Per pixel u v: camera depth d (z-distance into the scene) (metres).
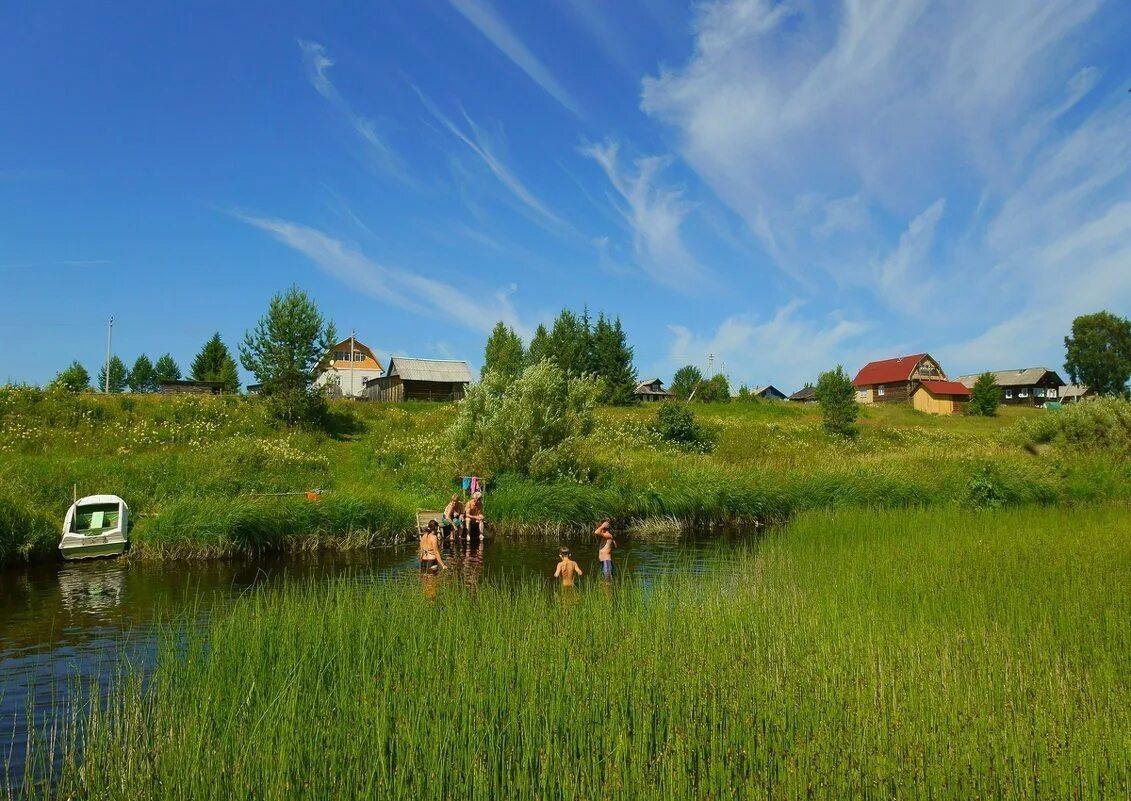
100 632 11.77
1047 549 14.65
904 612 10.05
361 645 8.47
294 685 7.05
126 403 38.28
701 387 72.44
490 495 25.39
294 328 39.41
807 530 20.27
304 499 23.02
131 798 5.38
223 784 5.42
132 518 21.64
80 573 17.61
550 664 7.66
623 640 8.53
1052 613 9.73
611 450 38.50
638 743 5.89
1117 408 35.44
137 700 7.38
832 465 32.12
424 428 41.66
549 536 23.98
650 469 29.59
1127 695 6.75
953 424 64.81
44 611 13.41
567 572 14.90
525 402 28.41
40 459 28.20
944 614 9.90
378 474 32.06
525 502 24.45
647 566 17.84
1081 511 22.39
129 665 8.32
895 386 90.56
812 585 12.61
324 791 5.28
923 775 5.27
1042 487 27.30
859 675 7.09
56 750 7.04
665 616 9.66
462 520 23.03
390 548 21.84
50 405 35.16
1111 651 8.04
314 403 40.22
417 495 28.16
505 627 9.16
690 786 5.21
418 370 65.25
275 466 30.12
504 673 7.27
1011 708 6.25
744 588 12.15
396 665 7.89
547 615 10.09
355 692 6.94
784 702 6.50
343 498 22.72
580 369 66.62
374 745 5.93
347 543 21.58
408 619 9.70
